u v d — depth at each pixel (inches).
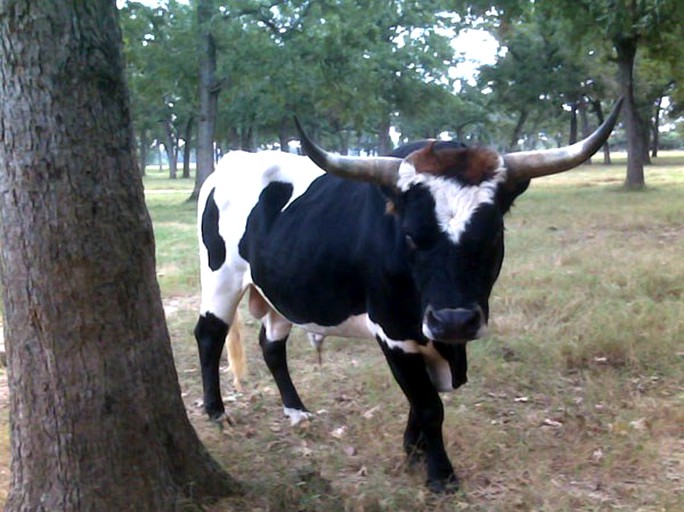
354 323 193.9
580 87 1531.7
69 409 151.9
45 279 148.2
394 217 170.7
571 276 386.3
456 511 175.0
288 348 301.4
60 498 153.6
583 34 802.2
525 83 1469.0
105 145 150.3
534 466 194.7
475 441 207.6
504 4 773.3
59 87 144.3
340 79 986.1
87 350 151.5
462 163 159.3
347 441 217.3
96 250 150.1
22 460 155.9
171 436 168.2
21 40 142.1
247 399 256.4
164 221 794.8
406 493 179.5
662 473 191.8
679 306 323.0
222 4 938.1
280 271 205.2
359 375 268.4
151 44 951.0
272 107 1248.2
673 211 674.8
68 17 143.6
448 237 154.6
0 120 145.5
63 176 146.1
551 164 162.9
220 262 232.8
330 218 194.4
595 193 940.0
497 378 255.0
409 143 187.5
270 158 226.2
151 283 162.9
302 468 190.9
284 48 941.8
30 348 151.2
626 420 220.5
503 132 2317.9
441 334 152.9
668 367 262.1
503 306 336.2
